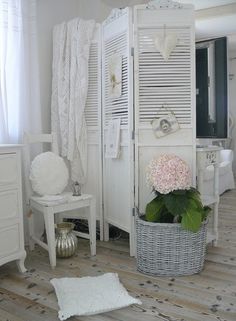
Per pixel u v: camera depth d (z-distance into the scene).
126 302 1.93
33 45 2.98
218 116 2.85
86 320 1.80
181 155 2.61
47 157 2.74
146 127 2.60
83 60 2.95
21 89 2.90
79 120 3.01
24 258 2.40
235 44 6.48
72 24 3.01
